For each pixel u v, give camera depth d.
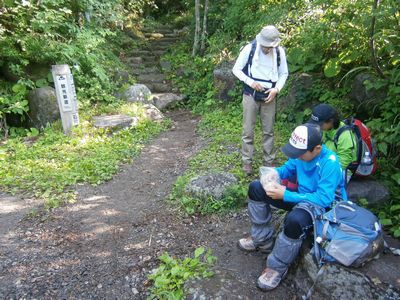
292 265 2.77
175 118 7.74
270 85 3.93
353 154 3.27
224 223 3.53
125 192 4.32
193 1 10.63
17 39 6.96
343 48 5.30
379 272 2.40
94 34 8.34
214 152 5.13
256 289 2.67
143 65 10.00
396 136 4.07
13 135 6.66
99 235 3.45
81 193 4.28
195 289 2.60
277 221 3.31
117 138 6.06
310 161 2.58
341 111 5.11
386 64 4.59
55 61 7.43
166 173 4.82
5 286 2.80
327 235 2.39
